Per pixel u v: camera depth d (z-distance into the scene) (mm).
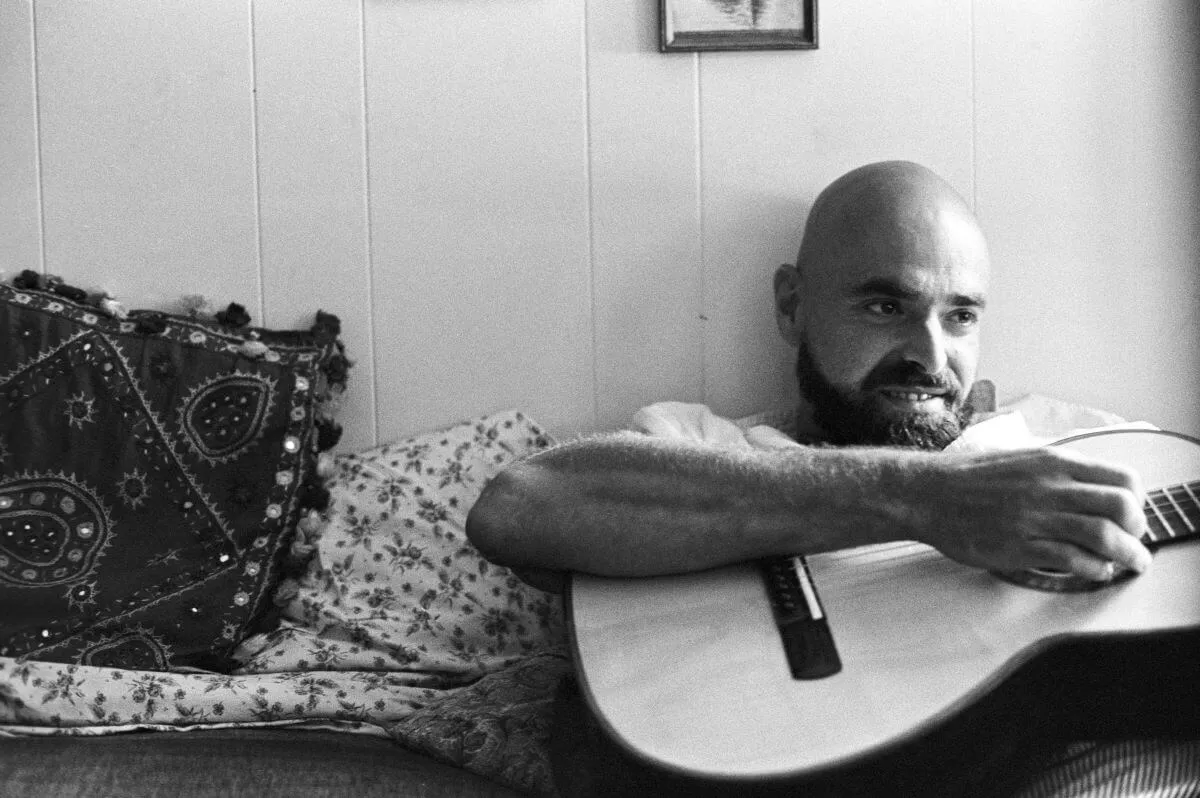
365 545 1725
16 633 1525
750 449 1374
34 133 1823
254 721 1477
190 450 1681
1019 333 1893
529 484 1368
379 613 1672
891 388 1633
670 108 1855
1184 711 1213
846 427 1670
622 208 1864
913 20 1858
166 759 1227
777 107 1860
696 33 1840
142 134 1829
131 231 1836
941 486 1263
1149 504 1317
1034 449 1285
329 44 1830
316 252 1850
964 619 1201
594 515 1338
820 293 1668
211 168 1836
